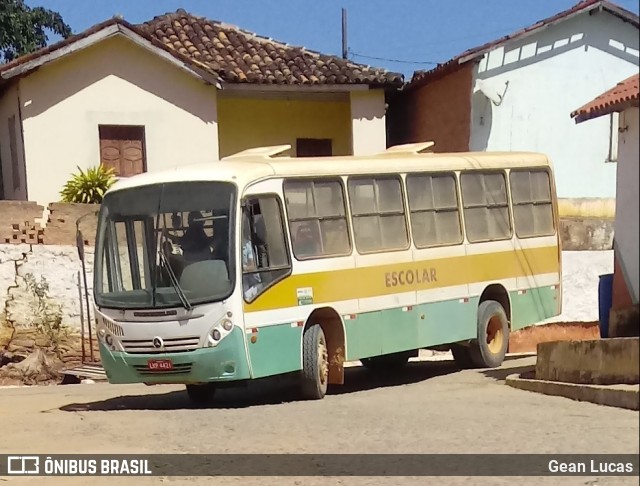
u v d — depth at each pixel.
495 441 8.94
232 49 24.03
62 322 19.02
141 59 21.64
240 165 13.45
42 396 15.59
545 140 22.16
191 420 11.56
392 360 17.58
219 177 12.93
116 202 13.34
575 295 21.28
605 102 10.70
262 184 13.18
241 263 12.64
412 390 13.80
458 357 16.84
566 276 21.23
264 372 12.77
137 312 12.82
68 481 8.60
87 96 21.27
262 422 11.09
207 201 12.85
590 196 22.22
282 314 13.08
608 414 9.77
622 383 10.66
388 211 14.92
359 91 23.25
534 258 17.50
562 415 9.91
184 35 24.50
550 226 17.92
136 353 12.85
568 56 22.11
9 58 30.33
